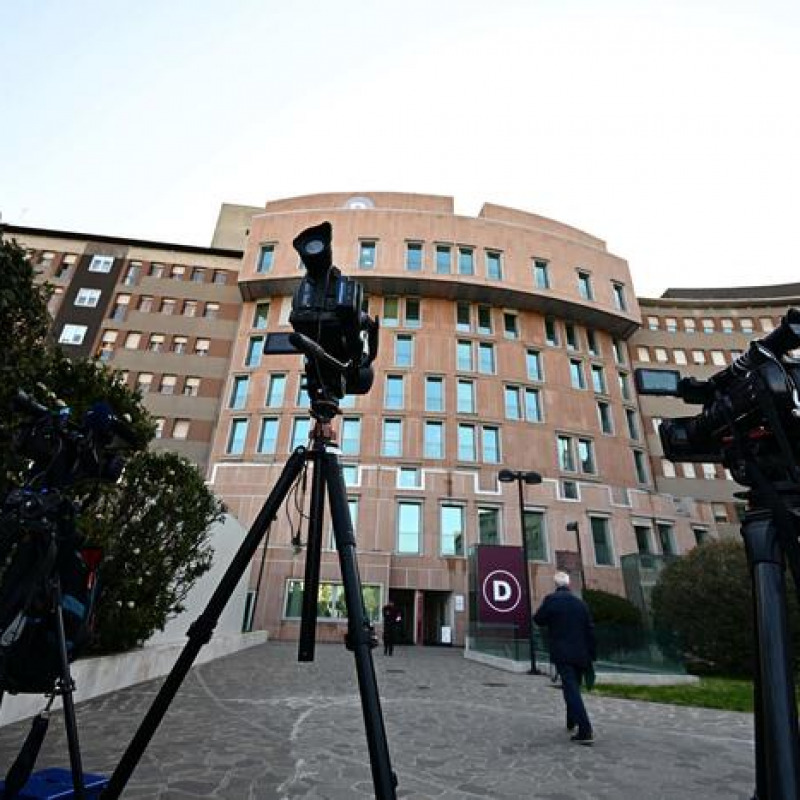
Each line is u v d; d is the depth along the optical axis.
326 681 8.74
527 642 13.20
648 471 32.03
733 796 3.62
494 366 30.97
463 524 26.05
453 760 4.34
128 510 6.82
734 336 39.12
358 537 24.64
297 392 28.67
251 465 26.70
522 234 34.50
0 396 4.08
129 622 6.68
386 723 5.71
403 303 32.09
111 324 32.78
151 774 3.52
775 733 1.13
